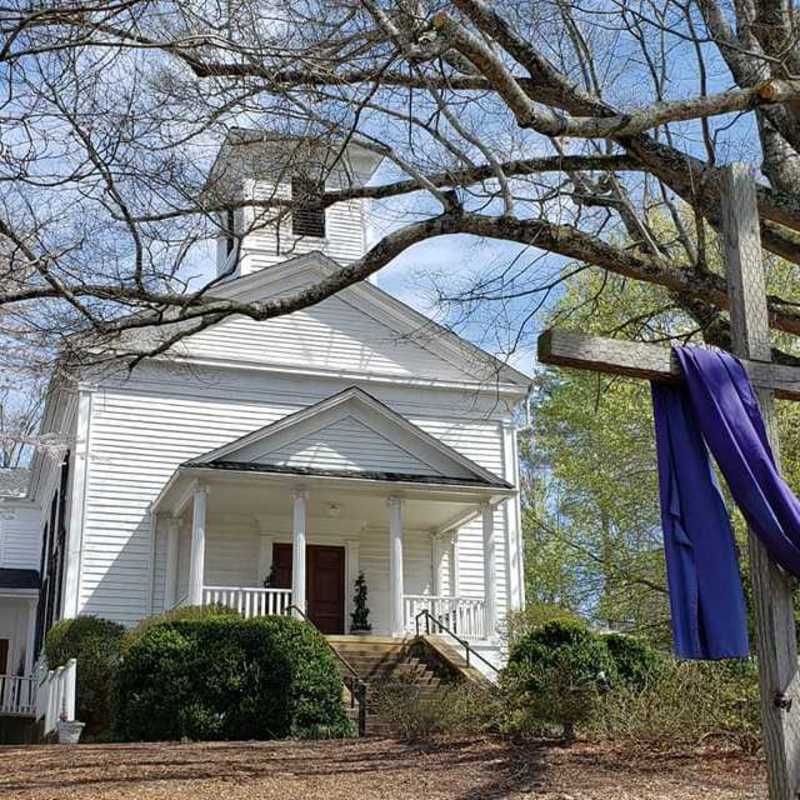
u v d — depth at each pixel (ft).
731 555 17.29
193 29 32.89
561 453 83.56
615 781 31.24
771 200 31.55
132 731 49.88
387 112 35.68
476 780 32.12
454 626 72.64
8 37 30.32
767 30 33.22
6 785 32.37
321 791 31.04
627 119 28.89
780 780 16.93
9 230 32.78
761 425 18.01
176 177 36.17
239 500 74.23
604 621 81.10
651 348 18.06
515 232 33.01
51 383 45.11
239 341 80.69
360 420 74.33
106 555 73.82
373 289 84.89
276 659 51.26
